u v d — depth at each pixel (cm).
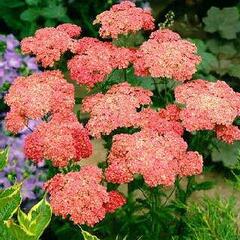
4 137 53
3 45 61
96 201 39
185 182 69
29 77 52
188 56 52
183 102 49
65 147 43
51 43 54
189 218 48
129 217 53
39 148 43
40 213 25
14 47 62
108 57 53
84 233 27
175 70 50
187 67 50
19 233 21
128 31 56
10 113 47
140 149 43
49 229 55
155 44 53
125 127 51
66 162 43
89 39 57
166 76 50
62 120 47
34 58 61
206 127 46
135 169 42
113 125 46
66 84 51
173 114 50
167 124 47
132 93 50
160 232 55
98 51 53
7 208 25
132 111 47
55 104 48
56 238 56
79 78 51
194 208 46
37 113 47
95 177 42
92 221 39
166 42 53
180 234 53
